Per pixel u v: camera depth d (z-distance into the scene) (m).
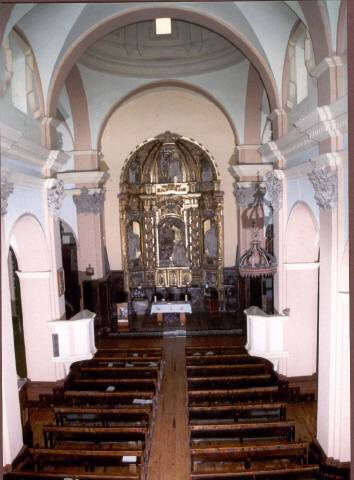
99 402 10.44
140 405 10.08
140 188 20.06
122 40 15.36
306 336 11.28
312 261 10.98
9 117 8.62
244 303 18.03
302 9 7.82
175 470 8.82
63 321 11.07
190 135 19.69
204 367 11.95
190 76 16.39
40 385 11.45
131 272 19.95
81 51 10.77
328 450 8.13
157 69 16.28
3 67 8.43
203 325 17.91
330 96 7.37
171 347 16.09
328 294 8.08
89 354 11.27
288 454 7.91
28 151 9.36
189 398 10.27
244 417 9.84
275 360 11.73
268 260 12.05
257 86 15.24
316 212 9.01
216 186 19.44
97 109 16.52
